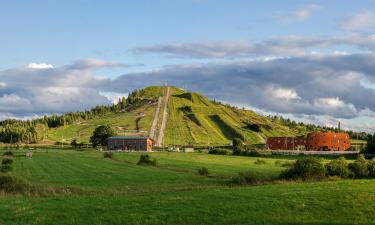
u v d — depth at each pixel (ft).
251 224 118.83
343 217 124.88
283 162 462.19
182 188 221.66
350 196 149.48
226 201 146.10
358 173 259.60
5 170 346.13
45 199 162.40
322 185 185.47
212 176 305.73
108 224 122.11
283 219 122.62
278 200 145.89
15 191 188.85
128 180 279.90
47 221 125.90
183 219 125.39
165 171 353.51
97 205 145.79
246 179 235.81
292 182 228.02
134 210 136.36
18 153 622.13
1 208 142.61
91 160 495.82
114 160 502.79
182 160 514.68
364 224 116.26
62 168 381.60
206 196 156.46
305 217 125.18
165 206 140.56
